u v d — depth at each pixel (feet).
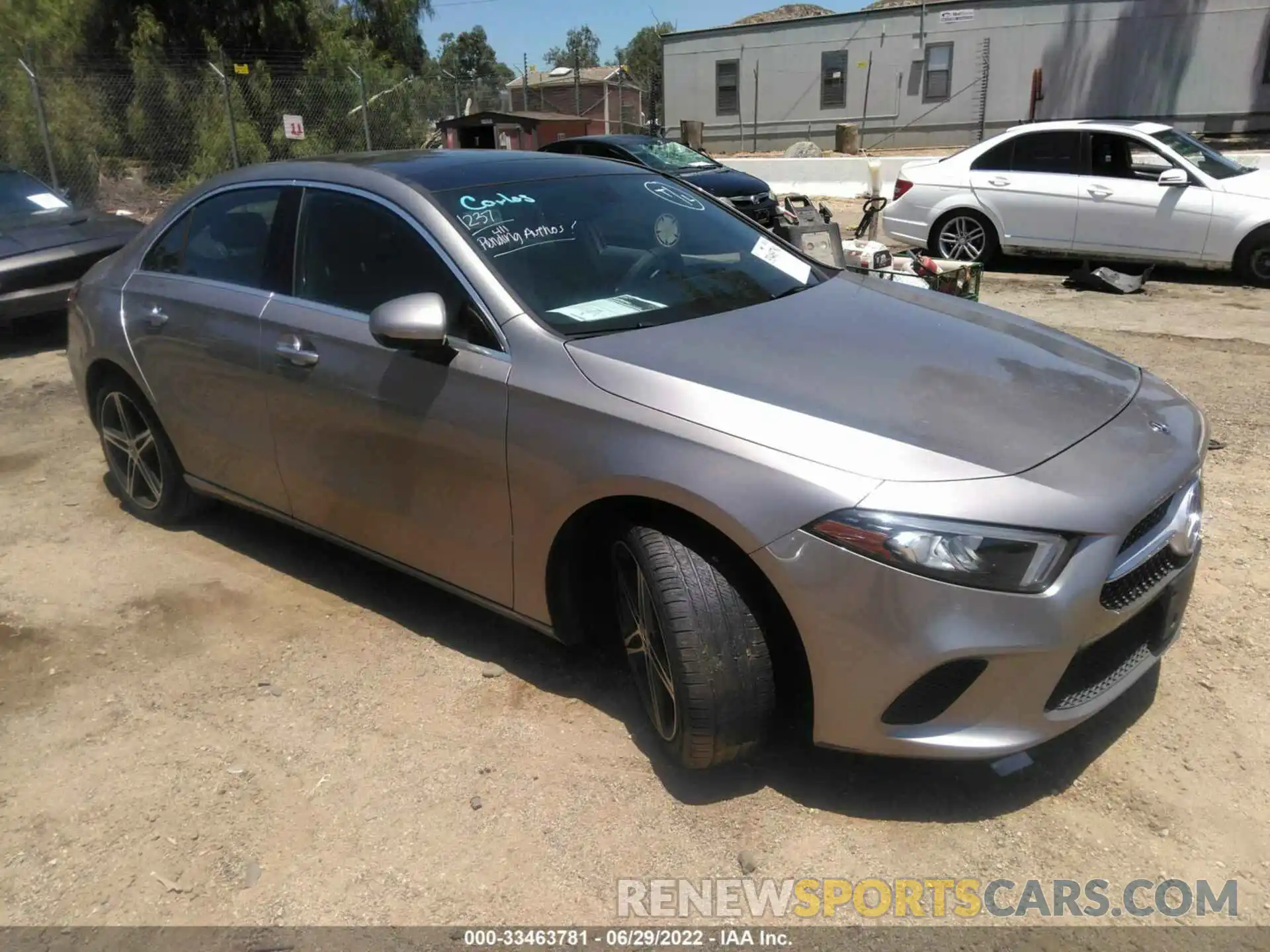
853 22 87.61
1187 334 23.99
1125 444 8.21
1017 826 8.23
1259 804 8.34
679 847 8.16
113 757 9.58
